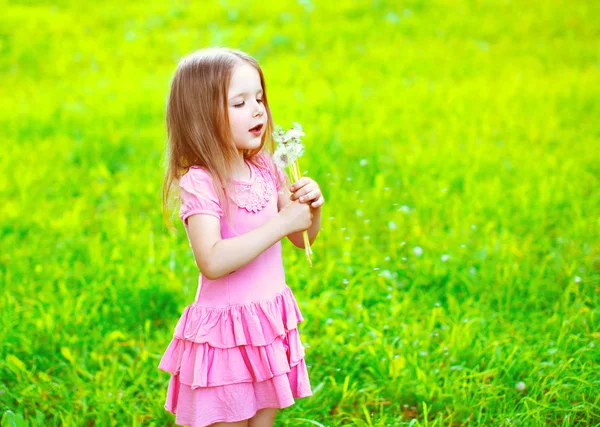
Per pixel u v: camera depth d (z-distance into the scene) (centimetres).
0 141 654
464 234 440
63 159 616
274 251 246
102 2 1209
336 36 989
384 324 351
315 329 359
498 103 711
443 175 540
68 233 477
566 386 296
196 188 227
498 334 347
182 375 237
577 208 470
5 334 349
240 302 233
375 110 699
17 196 541
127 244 454
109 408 301
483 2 1122
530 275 401
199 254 224
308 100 728
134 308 386
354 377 326
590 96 714
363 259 427
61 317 366
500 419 285
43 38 1009
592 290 385
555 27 990
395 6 1120
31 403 306
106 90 811
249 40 962
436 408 300
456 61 879
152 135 658
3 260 443
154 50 976
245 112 229
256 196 238
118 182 574
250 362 233
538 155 578
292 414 294
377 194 502
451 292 393
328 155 578
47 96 792
